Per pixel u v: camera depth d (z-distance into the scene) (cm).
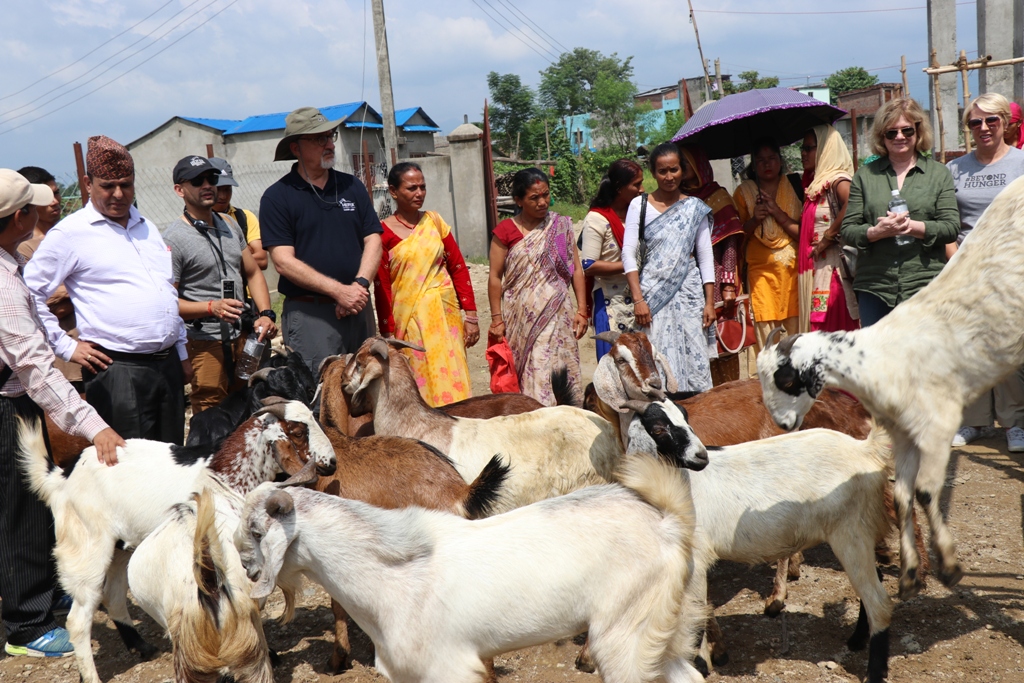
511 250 609
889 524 399
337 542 316
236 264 611
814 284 625
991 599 452
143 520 418
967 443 677
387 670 326
